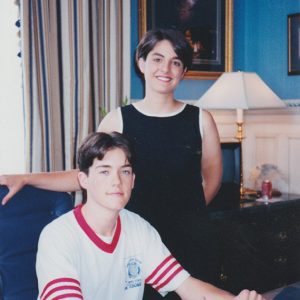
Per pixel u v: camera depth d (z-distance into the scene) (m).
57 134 2.84
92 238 1.33
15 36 2.80
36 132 2.72
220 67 3.69
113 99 3.02
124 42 3.05
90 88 2.96
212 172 1.93
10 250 1.42
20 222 1.45
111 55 3.00
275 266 3.08
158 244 1.46
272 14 3.62
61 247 1.29
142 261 1.43
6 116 2.84
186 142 1.80
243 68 3.80
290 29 3.50
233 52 3.78
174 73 1.73
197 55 3.56
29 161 2.72
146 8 3.30
